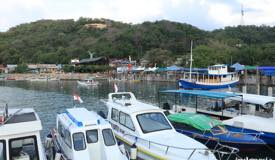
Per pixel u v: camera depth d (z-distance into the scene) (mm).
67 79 103188
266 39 140000
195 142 13000
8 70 129625
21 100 44750
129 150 14031
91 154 11664
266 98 20594
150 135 13758
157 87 67438
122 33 151750
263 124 17094
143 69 98188
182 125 17609
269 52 87438
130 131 14523
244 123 17562
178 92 23500
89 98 46938
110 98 18812
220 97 20266
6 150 8625
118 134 15352
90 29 186625
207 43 129250
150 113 14750
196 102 22797
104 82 84938
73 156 11258
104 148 11453
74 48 146375
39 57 142625
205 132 16484
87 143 11602
